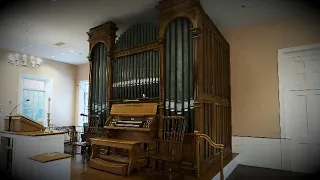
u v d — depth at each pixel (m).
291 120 4.49
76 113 8.64
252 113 4.91
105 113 4.82
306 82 4.41
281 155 4.51
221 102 4.52
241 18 4.73
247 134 4.91
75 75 8.85
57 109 8.09
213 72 4.14
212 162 3.78
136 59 4.46
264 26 4.91
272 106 4.70
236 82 5.16
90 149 4.75
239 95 5.10
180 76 3.69
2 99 6.57
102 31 5.02
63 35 5.66
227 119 4.93
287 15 4.58
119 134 4.35
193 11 3.60
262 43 4.91
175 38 3.84
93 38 5.25
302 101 4.43
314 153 4.23
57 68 8.20
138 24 4.56
